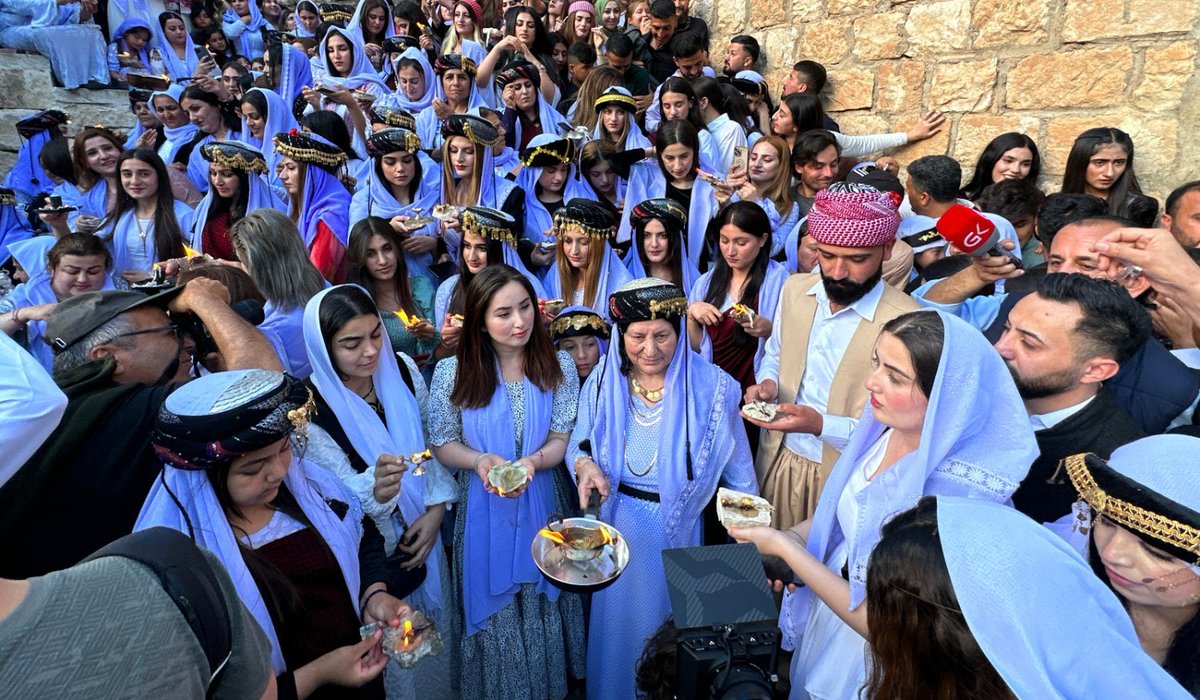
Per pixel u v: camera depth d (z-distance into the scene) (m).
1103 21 3.55
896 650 0.91
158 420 1.31
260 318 2.52
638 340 2.16
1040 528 0.87
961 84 4.20
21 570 1.31
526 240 4.10
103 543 1.36
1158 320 1.97
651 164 4.66
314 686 1.44
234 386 1.34
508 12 6.94
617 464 2.30
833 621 1.63
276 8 10.44
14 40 7.21
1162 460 0.99
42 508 1.31
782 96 5.17
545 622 2.45
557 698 2.50
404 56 6.22
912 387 1.40
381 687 1.74
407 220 3.61
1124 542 1.00
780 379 2.61
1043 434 1.56
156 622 0.74
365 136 5.79
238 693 0.91
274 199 4.39
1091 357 1.46
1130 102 3.52
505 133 5.41
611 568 1.81
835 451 2.38
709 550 1.46
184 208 4.33
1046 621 0.78
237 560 1.36
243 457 1.34
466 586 2.32
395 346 3.28
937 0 4.25
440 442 2.33
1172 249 1.54
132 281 3.52
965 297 2.30
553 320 2.96
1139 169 3.53
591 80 5.79
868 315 2.30
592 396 2.39
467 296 2.26
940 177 3.59
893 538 0.92
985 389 1.35
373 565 1.81
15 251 3.81
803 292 2.54
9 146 7.06
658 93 5.75
